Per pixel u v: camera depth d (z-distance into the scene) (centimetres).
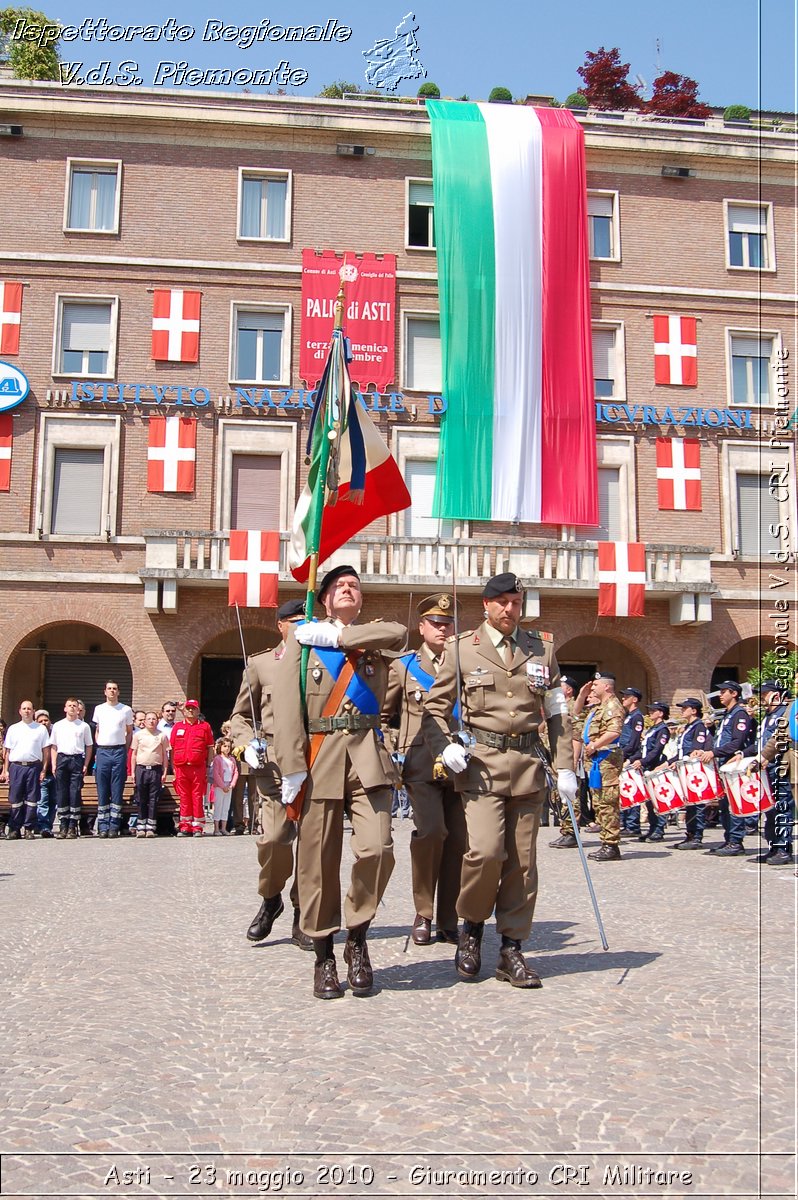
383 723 836
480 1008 572
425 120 2553
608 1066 470
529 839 647
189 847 1541
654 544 2478
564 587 2408
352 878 614
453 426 2439
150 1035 525
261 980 645
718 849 1403
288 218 2517
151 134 2508
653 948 726
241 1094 438
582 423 2486
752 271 2688
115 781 1730
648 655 2525
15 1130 401
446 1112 417
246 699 764
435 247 2534
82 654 2759
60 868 1244
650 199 2672
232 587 2300
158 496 2420
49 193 2475
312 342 2481
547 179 2511
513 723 646
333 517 827
